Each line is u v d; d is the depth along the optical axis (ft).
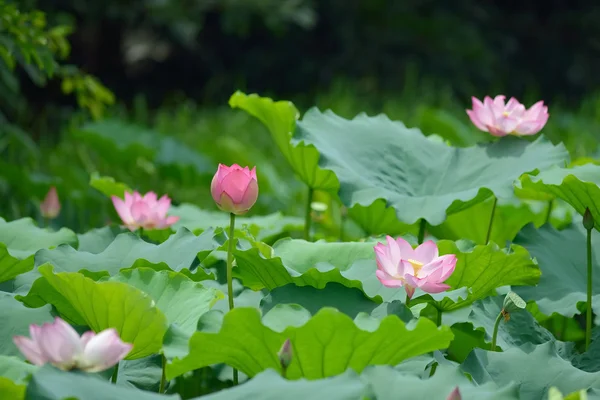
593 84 76.23
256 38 67.62
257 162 34.09
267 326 16.48
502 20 75.77
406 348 16.74
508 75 73.61
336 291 17.90
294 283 17.93
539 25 76.54
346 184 19.53
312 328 16.48
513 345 18.49
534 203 23.06
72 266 18.65
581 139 37.63
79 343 16.15
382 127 20.58
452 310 18.37
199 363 16.75
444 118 36.09
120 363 17.93
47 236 19.72
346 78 66.03
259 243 18.66
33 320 17.62
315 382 16.03
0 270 18.65
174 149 32.65
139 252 18.92
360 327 16.74
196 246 18.75
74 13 54.85
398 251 17.60
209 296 17.56
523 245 19.66
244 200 17.52
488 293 19.03
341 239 22.58
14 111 38.09
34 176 28.48
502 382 17.40
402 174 20.08
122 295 16.84
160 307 17.65
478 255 18.44
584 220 18.42
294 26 67.05
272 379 16.14
